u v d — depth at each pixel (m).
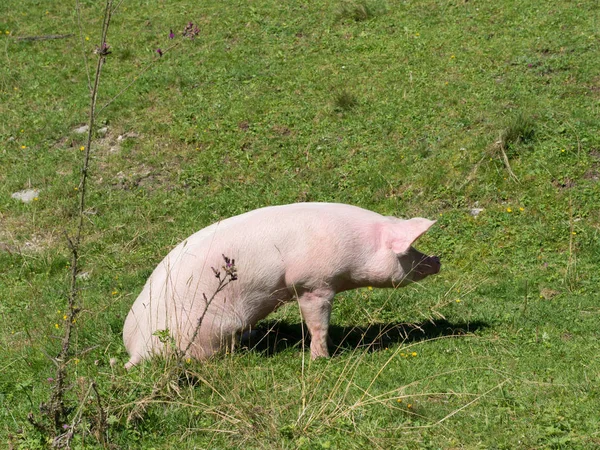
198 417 8.59
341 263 10.12
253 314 10.21
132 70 22.45
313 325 10.34
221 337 9.91
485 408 8.55
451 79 19.67
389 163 17.17
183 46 23.27
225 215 16.42
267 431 8.16
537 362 9.89
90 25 25.38
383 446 7.84
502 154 16.62
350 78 20.39
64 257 15.32
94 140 19.56
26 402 9.33
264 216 10.27
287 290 10.20
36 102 21.42
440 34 21.81
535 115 17.61
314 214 10.28
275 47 22.55
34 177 18.31
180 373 9.30
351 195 16.59
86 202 17.27
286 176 17.38
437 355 10.27
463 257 14.38
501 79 19.39
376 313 11.97
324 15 23.81
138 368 9.29
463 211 15.66
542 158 16.44
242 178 17.58
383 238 10.41
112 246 15.67
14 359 10.95
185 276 9.90
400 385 9.28
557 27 21.23
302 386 8.90
